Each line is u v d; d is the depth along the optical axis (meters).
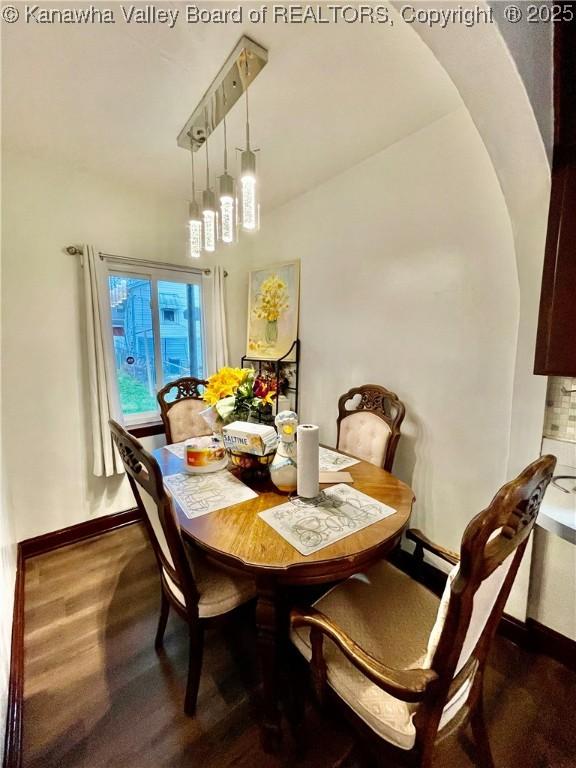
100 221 2.29
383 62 1.30
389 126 1.72
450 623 0.64
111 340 2.32
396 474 2.02
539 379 1.36
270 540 1.03
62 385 2.19
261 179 2.29
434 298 1.76
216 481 1.47
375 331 2.08
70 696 1.25
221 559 1.01
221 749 1.08
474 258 1.58
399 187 1.87
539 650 1.44
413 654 0.93
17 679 1.27
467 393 1.66
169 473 1.57
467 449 1.68
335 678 0.91
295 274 2.62
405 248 1.87
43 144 1.88
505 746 1.10
